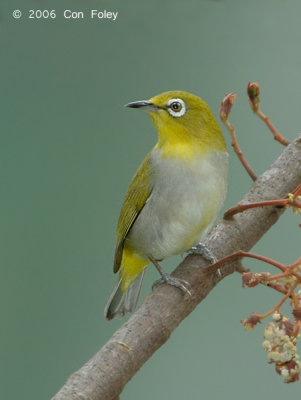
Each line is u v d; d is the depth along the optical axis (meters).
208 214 9.15
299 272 6.32
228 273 7.78
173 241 9.38
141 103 9.23
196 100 9.10
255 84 8.26
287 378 6.11
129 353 6.22
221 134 9.31
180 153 9.08
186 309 7.06
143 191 9.37
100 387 5.91
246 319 6.30
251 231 7.97
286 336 6.05
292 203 7.11
